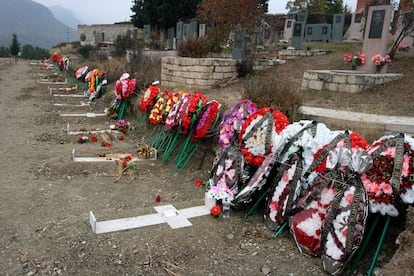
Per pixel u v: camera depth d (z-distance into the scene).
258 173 4.77
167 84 13.42
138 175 6.53
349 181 3.76
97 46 34.16
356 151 3.81
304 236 3.96
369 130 5.66
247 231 4.45
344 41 21.58
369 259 3.74
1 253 3.96
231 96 9.62
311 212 3.98
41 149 7.83
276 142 4.69
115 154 7.38
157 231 4.30
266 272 3.68
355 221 3.55
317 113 6.98
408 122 6.17
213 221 4.61
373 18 11.34
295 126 4.50
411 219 3.53
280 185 4.42
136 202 5.40
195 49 13.96
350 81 9.66
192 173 6.62
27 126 10.06
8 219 4.71
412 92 8.97
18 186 5.82
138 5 37.78
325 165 4.01
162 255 3.91
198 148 7.02
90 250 3.95
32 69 27.20
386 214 3.64
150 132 8.95
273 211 4.45
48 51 46.62
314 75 10.41
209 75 12.12
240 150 5.20
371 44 11.45
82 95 15.46
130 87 10.71
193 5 33.34
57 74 23.33
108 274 3.64
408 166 3.58
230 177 5.20
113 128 9.69
